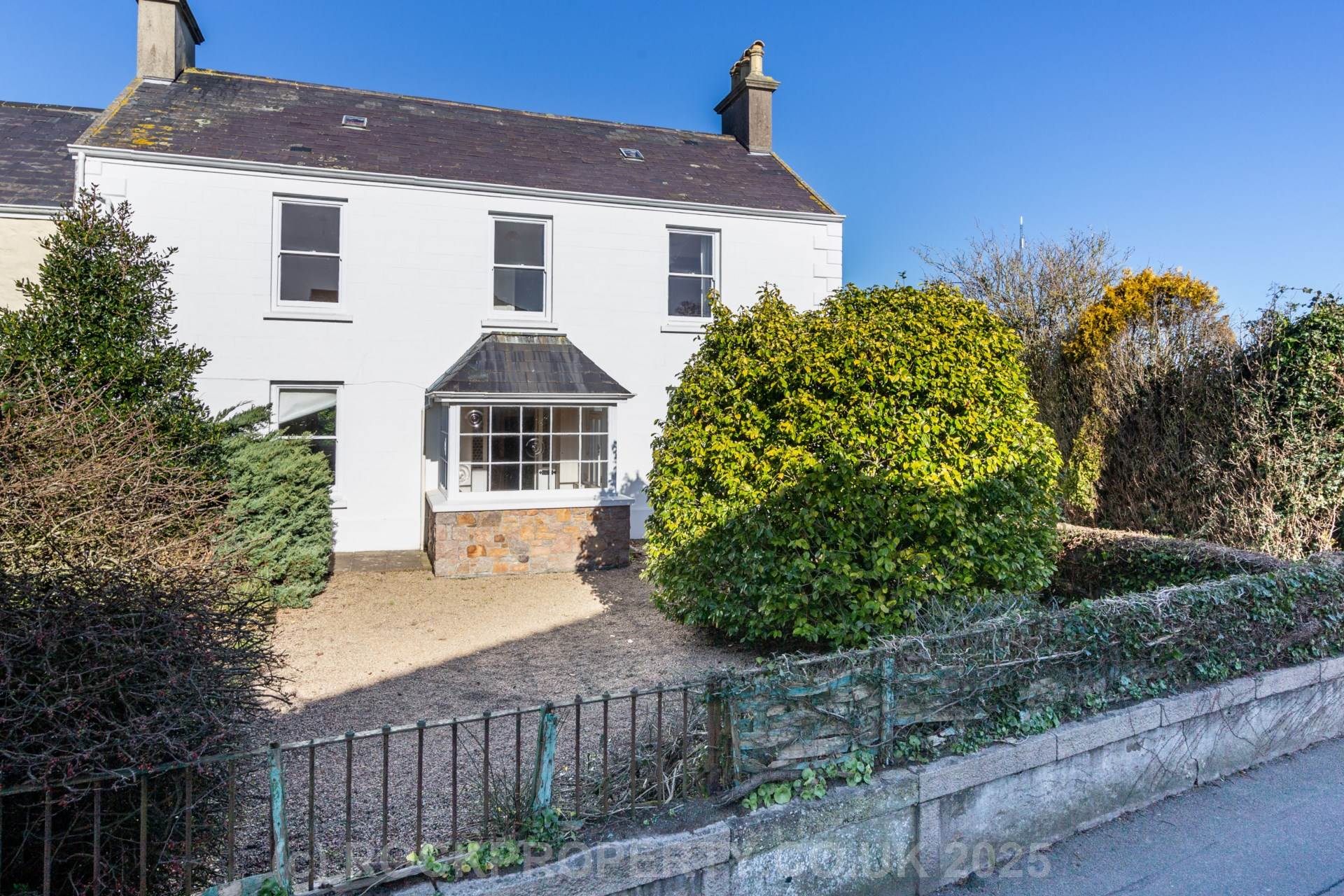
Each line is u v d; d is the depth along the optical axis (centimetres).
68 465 564
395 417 1070
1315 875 345
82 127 1227
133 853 250
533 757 430
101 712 247
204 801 276
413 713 519
